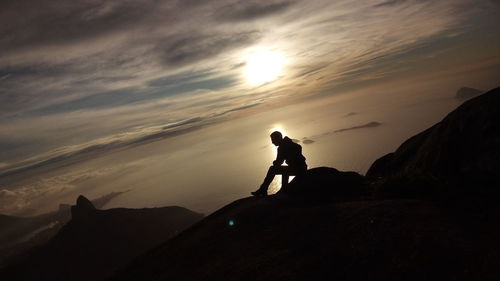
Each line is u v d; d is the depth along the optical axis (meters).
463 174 7.01
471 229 5.22
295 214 7.46
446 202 6.37
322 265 5.33
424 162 8.20
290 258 5.78
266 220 7.63
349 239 5.78
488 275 4.15
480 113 7.38
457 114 8.09
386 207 6.55
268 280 5.36
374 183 9.59
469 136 7.36
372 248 5.33
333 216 6.82
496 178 6.42
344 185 9.30
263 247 6.46
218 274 6.07
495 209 5.57
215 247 7.16
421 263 4.71
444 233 5.23
